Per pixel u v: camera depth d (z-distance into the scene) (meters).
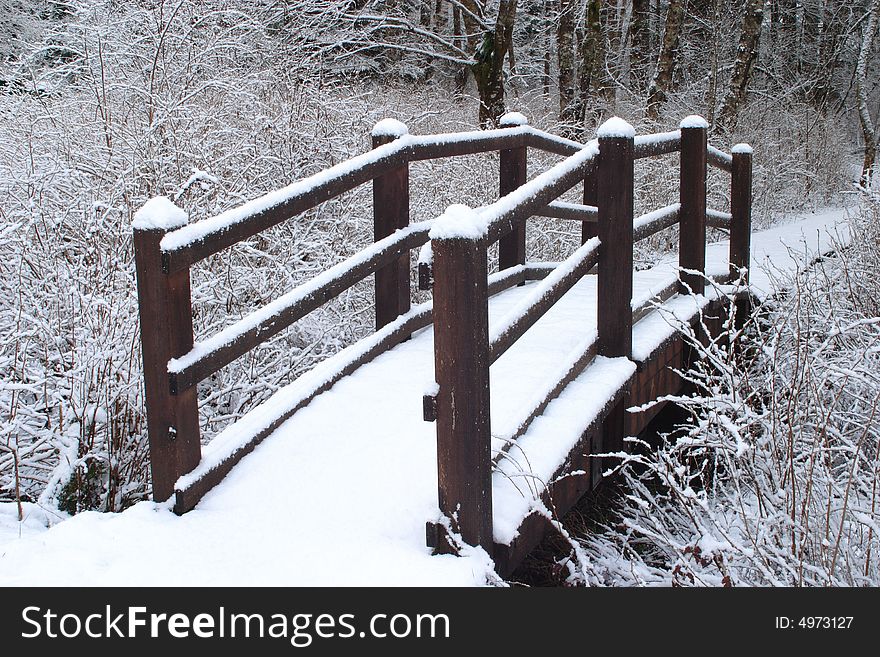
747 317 6.20
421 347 4.74
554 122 13.40
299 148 6.86
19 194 5.48
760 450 3.84
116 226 5.11
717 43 18.77
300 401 3.92
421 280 2.81
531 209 3.35
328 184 3.83
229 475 3.40
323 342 5.86
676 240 10.90
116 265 4.48
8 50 11.04
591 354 4.33
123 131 5.79
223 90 7.03
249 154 6.47
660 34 23.55
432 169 7.94
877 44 23.91
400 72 17.89
